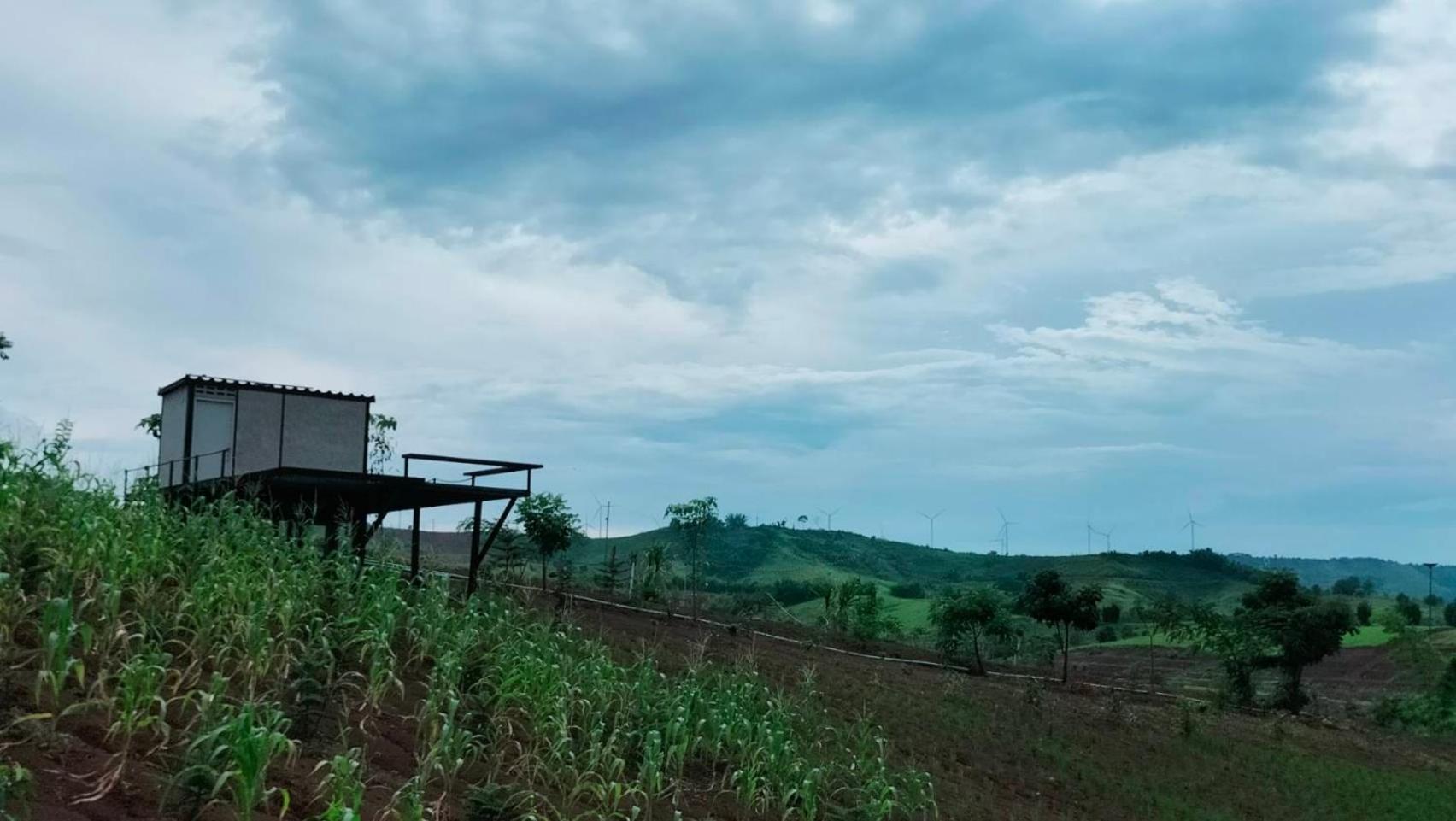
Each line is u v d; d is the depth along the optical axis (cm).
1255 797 2150
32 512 1027
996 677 3341
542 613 1817
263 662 915
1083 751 2216
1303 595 4044
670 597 3106
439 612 1279
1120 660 5562
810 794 1180
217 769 685
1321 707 4228
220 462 1958
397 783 841
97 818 596
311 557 1261
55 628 825
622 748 1109
